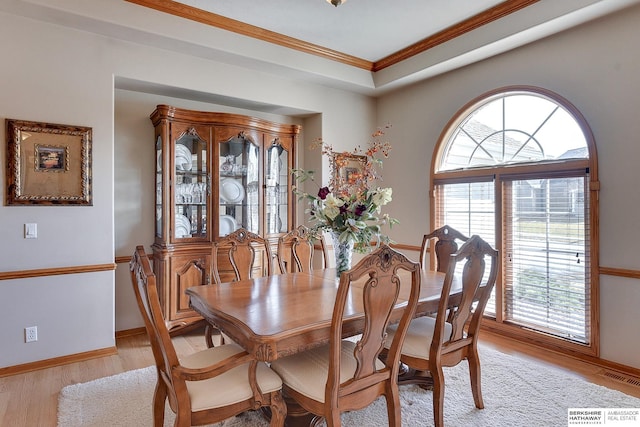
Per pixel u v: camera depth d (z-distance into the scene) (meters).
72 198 2.80
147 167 3.61
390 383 1.72
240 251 2.79
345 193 2.40
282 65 3.61
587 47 2.83
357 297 2.07
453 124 3.86
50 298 2.75
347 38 3.59
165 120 3.34
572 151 3.00
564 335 3.06
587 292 2.90
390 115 4.57
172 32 2.98
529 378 2.55
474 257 2.00
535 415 2.11
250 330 1.54
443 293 1.91
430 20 3.23
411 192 4.33
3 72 2.56
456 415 2.11
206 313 1.94
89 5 2.64
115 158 3.43
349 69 4.10
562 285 3.07
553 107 3.12
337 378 1.52
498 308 3.48
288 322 1.63
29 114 2.65
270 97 3.86
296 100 4.05
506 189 3.46
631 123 2.62
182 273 3.43
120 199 3.47
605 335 2.78
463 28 3.31
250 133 3.77
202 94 3.55
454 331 2.06
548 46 3.07
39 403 2.24
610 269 2.74
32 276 2.67
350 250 2.53
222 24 3.19
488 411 2.15
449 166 4.00
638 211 2.60
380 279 1.54
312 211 2.53
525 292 3.33
